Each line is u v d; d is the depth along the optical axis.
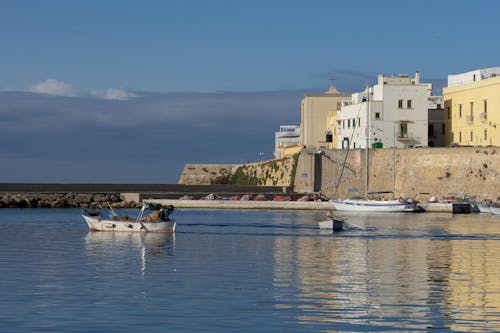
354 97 153.38
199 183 172.50
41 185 148.88
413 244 70.56
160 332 33.19
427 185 130.75
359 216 115.25
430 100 156.50
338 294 41.78
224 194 142.12
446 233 83.06
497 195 126.88
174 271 50.75
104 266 53.28
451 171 129.75
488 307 38.44
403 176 132.75
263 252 62.91
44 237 77.00
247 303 39.09
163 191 148.25
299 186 140.00
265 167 155.00
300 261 56.75
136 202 141.00
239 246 67.94
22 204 139.12
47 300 39.78
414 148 133.00
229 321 35.12
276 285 44.72
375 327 34.25
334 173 137.12
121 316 36.09
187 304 38.78
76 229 87.88
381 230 87.00
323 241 73.12
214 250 64.44
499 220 105.56
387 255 61.06
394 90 141.38
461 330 33.84
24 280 46.38
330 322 35.06
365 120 141.88
